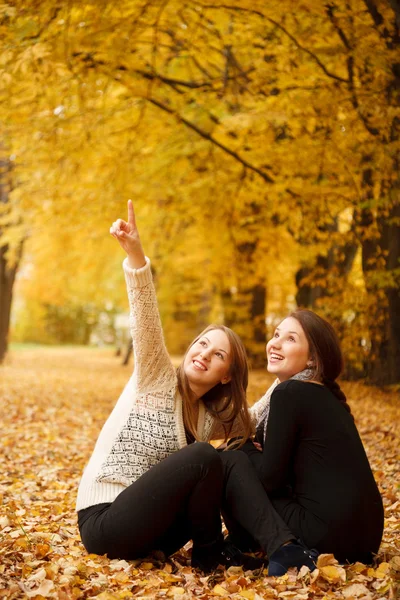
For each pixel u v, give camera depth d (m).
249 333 17.33
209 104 9.22
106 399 12.16
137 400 3.20
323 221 10.26
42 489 5.11
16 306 47.16
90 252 16.05
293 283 17.97
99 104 9.52
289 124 8.55
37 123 9.02
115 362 27.02
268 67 8.07
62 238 15.08
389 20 6.77
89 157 10.23
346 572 2.74
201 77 10.50
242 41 8.41
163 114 9.80
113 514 2.95
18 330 46.94
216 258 14.00
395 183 8.93
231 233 12.66
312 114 8.14
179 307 28.33
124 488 3.09
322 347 3.10
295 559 2.75
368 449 6.65
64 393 12.91
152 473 2.90
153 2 6.77
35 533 3.53
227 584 2.75
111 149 10.26
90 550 3.10
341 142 8.34
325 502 2.85
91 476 3.13
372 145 7.91
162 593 2.67
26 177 11.20
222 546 3.07
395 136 7.83
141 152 10.73
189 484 2.86
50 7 6.21
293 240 13.08
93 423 9.08
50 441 7.43
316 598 2.54
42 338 47.78
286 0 6.73
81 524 3.11
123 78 8.27
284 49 7.66
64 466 6.14
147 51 8.79
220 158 10.77
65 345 47.88
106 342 48.84
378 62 6.95
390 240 10.23
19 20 6.21
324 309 11.04
